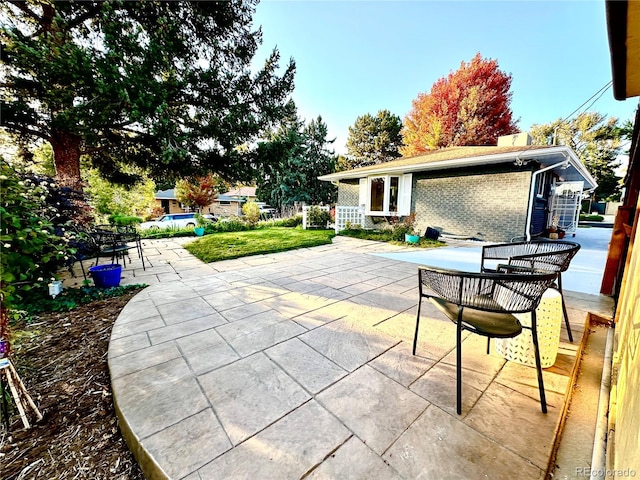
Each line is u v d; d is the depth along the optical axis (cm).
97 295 336
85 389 175
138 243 512
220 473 113
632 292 129
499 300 169
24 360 205
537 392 161
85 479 117
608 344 212
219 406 151
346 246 714
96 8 476
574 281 380
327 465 117
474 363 191
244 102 643
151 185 1394
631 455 78
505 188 696
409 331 241
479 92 1559
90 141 498
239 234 913
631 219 302
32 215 180
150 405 152
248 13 625
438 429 135
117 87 439
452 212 810
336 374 180
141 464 123
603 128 1898
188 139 575
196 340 226
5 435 139
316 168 1998
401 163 923
